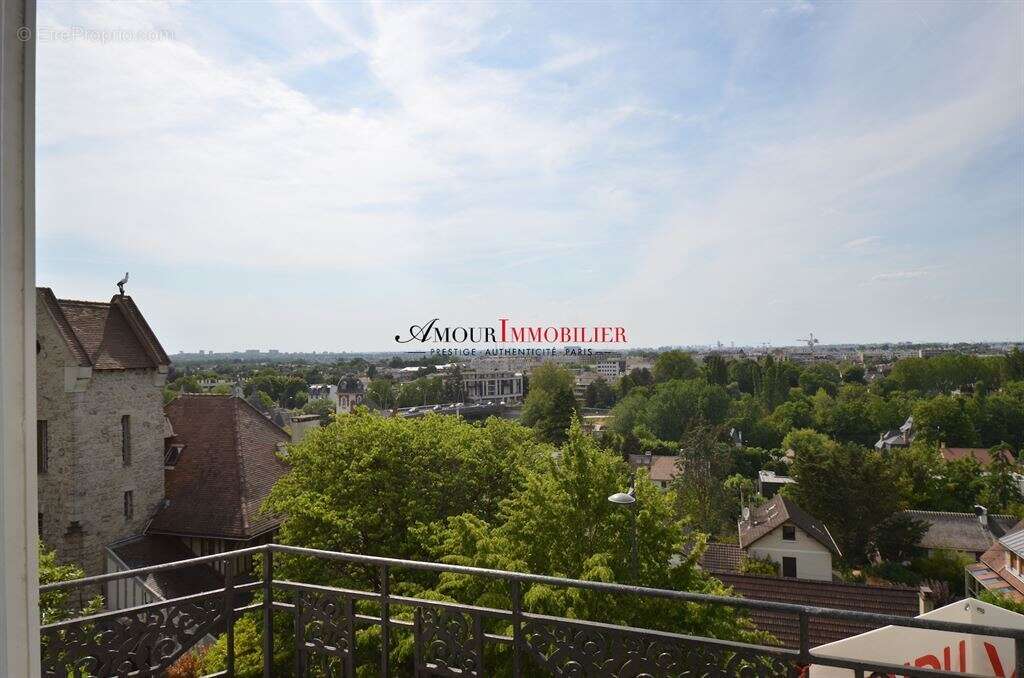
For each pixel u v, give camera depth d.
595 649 3.21
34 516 1.21
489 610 3.42
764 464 69.81
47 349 20.44
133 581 19.95
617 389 112.38
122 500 21.84
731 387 96.94
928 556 39.47
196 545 22.72
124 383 22.16
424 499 18.56
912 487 49.31
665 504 11.43
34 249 1.21
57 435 20.41
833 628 17.89
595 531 11.34
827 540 32.00
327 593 3.86
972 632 2.44
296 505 17.16
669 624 9.81
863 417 78.25
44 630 3.28
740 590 19.73
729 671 2.95
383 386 108.12
